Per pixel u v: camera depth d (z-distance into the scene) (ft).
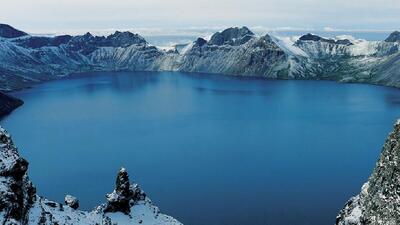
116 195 455.22
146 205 494.59
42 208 281.13
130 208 471.62
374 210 288.30
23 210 250.98
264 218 625.41
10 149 264.93
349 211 347.77
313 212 645.10
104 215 413.59
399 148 285.43
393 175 281.33
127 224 432.66
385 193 282.97
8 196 236.43
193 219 634.43
